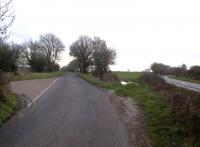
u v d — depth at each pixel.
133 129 9.75
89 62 76.19
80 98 17.86
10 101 13.11
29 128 9.47
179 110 10.96
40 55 81.25
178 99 13.02
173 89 17.92
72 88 25.53
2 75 14.00
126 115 12.34
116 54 58.56
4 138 8.26
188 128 8.93
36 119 10.91
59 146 7.65
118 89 23.78
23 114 11.81
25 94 18.52
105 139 8.44
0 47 12.12
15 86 24.56
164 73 71.69
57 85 28.59
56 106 14.18
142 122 10.84
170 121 10.25
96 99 17.70
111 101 17.06
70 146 7.68
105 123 10.60
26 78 37.84
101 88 27.50
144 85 25.95
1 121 9.93
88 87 27.86
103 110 13.48
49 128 9.56
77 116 11.75
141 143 8.12
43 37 87.69
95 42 75.19
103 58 56.56
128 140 8.40
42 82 32.47
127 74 62.56
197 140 8.05
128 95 20.25
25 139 8.20
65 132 9.10
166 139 8.45
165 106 13.12
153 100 15.91
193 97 12.32
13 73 35.06
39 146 7.59
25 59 77.50
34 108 13.36
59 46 89.38
